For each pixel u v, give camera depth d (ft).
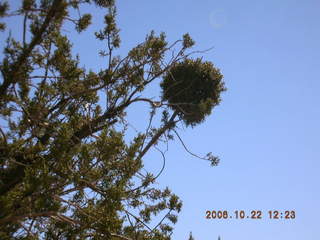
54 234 35.94
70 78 41.96
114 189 36.70
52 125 39.88
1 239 30.89
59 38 41.65
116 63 44.62
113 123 43.19
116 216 36.65
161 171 43.39
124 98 43.83
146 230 41.73
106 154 36.63
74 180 35.14
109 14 43.57
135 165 39.04
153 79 45.88
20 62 37.76
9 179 36.81
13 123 38.75
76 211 37.65
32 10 36.73
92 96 43.80
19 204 32.83
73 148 36.58
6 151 36.94
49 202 33.40
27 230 32.94
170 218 43.01
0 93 38.29
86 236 37.37
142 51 44.91
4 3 35.42
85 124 41.34
